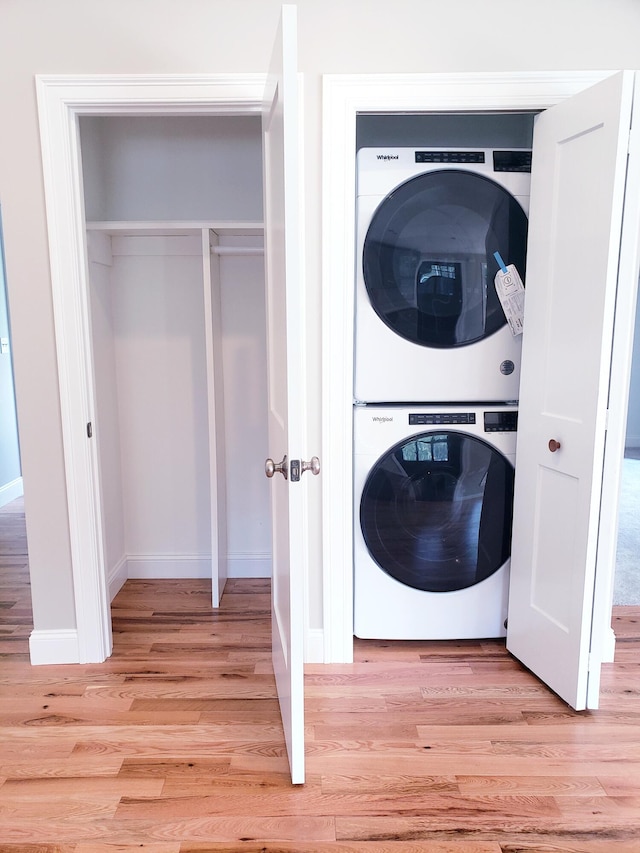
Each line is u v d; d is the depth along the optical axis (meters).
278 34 1.54
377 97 1.99
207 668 2.23
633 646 2.37
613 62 2.00
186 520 3.02
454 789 1.64
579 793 1.63
